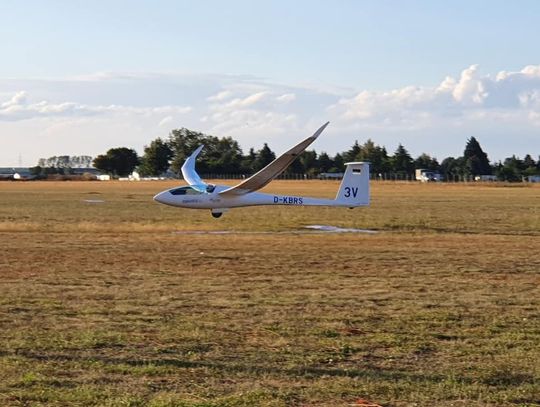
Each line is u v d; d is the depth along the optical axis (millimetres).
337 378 11945
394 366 12773
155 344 14023
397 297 19328
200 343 14148
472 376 12148
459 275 23438
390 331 15367
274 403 10633
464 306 18125
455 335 15062
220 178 189125
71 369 12242
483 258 27812
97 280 21891
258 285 21172
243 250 29984
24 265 25141
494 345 14242
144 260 26641
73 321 15992
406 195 94562
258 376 11992
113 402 10516
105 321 16016
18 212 55125
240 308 17641
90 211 56781
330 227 41781
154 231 38812
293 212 55719
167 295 19359
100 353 13312
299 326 15711
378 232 39156
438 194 98562
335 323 16000
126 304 18016
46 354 13180
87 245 31422
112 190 108375
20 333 14742
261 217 49656
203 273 23547
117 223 44000
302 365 12703
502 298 19250
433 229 41438
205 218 48625
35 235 35969
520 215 54406
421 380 11891
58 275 22859
